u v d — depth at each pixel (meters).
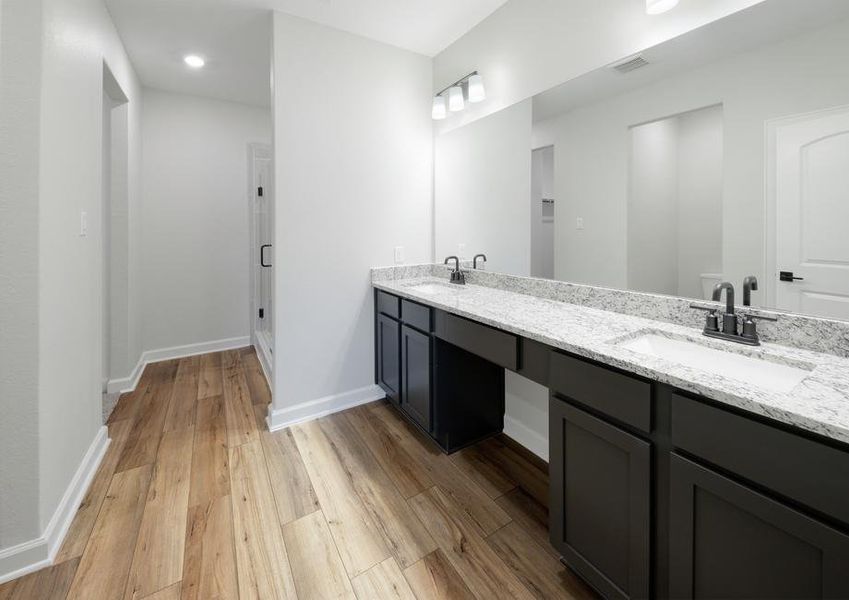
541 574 1.36
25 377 1.36
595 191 1.78
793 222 1.19
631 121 1.61
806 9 1.14
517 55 2.15
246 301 4.12
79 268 1.78
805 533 0.75
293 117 2.35
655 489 1.04
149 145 3.51
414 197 2.86
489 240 2.44
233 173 3.93
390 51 2.68
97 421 2.07
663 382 0.99
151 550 1.46
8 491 1.34
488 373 2.26
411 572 1.37
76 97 1.72
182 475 1.92
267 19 2.36
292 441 2.25
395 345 2.47
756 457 0.82
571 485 1.28
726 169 1.33
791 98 1.18
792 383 1.05
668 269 1.51
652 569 1.05
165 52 2.78
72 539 1.51
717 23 1.33
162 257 3.64
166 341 3.72
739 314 1.26
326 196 2.51
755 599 0.84
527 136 2.12
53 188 1.49
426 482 1.87
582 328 1.42
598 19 1.73
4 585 1.30
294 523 1.60
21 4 1.33
